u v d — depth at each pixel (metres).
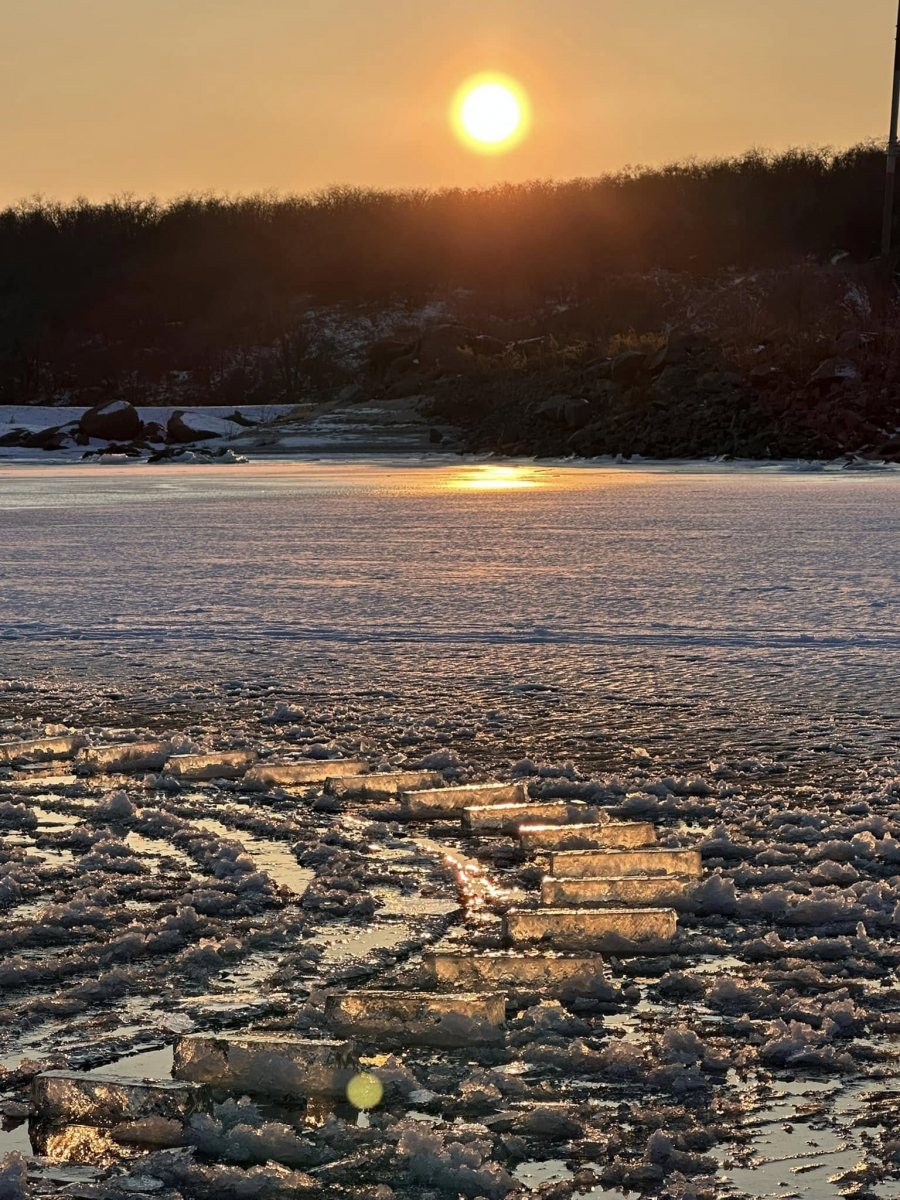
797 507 24.80
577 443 47.84
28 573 15.28
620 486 32.22
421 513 24.08
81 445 59.75
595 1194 3.04
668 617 11.80
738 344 55.09
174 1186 3.08
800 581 14.09
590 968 4.23
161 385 109.25
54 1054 3.72
